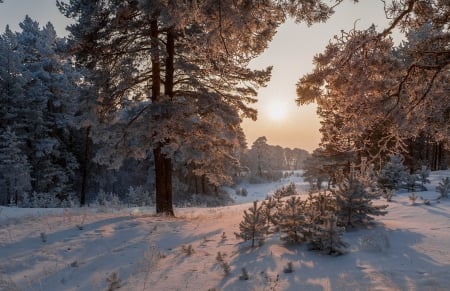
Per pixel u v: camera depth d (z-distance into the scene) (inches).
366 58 211.5
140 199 1168.8
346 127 225.1
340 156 1205.1
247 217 303.0
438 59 205.2
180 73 592.1
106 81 536.4
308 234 287.3
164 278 233.6
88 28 522.3
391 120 226.8
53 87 1540.4
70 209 680.4
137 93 588.1
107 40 543.8
